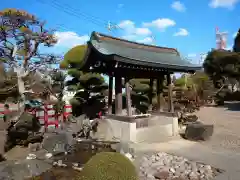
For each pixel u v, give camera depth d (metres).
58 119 12.38
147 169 5.45
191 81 22.23
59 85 13.73
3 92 10.84
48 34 10.94
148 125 10.32
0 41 10.35
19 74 10.00
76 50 14.56
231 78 28.08
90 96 14.47
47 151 7.02
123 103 14.37
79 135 8.95
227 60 26.23
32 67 11.17
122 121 8.51
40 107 11.45
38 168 5.50
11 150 6.93
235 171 5.27
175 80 22.28
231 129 10.74
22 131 7.46
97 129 9.00
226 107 19.91
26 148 7.19
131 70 9.07
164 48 11.16
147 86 15.35
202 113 16.94
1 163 5.73
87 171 3.31
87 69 9.66
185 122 12.44
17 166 5.45
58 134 8.09
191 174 5.04
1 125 7.51
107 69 9.38
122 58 7.47
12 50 10.52
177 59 10.78
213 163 5.85
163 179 4.84
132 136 8.11
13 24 10.31
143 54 9.56
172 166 5.67
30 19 10.62
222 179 4.80
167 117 10.09
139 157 6.45
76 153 6.95
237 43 25.92
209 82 26.19
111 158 3.47
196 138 8.69
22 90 9.91
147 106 14.51
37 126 9.20
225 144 7.99
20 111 9.50
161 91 10.81
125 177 3.23
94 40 8.48
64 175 5.13
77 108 13.62
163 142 8.42
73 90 14.11
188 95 19.48
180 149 7.36
